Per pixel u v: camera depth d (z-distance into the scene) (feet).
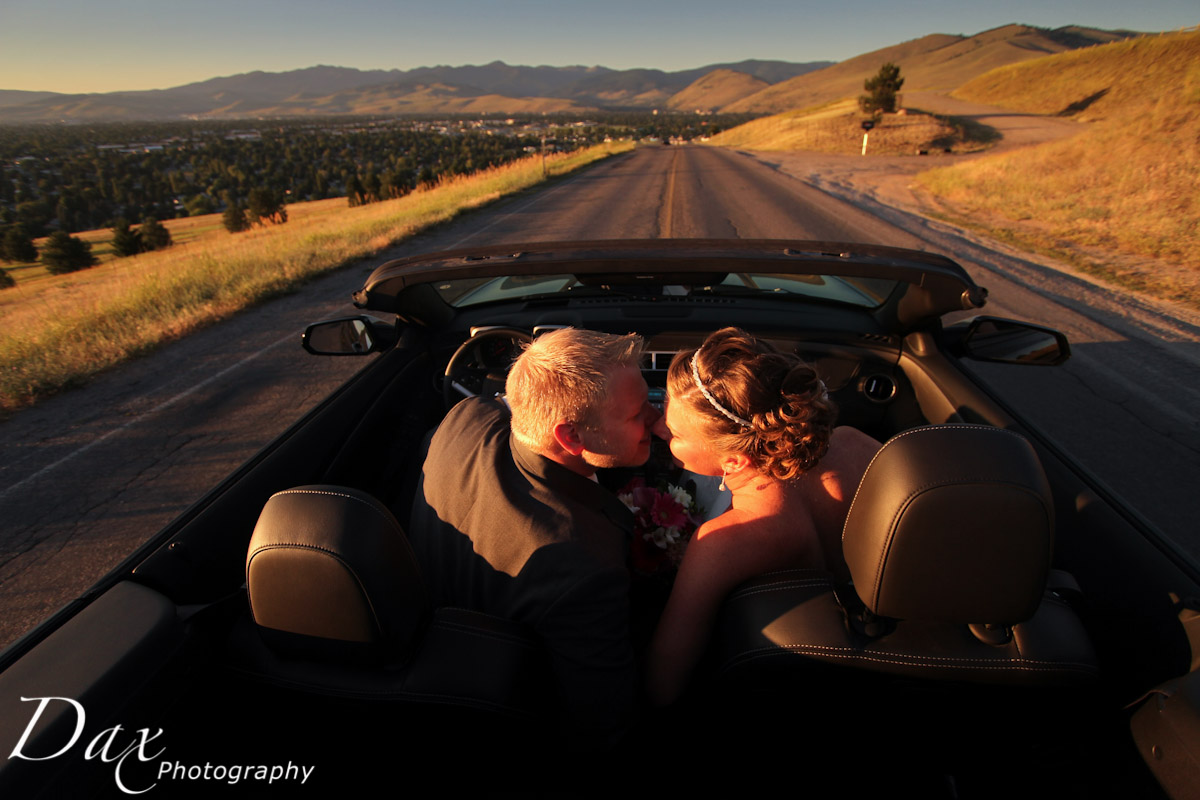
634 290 8.42
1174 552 4.06
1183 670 3.35
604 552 3.92
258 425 16.97
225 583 4.33
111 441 16.22
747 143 194.08
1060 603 3.83
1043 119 172.55
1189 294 26.76
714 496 5.70
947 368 7.21
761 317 7.98
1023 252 35.86
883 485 3.21
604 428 3.76
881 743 4.20
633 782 4.50
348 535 3.33
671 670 4.16
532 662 3.89
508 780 4.42
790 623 3.75
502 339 7.88
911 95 297.33
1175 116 62.13
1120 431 15.11
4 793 2.73
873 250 6.65
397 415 7.43
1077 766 3.87
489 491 4.05
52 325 25.48
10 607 10.48
